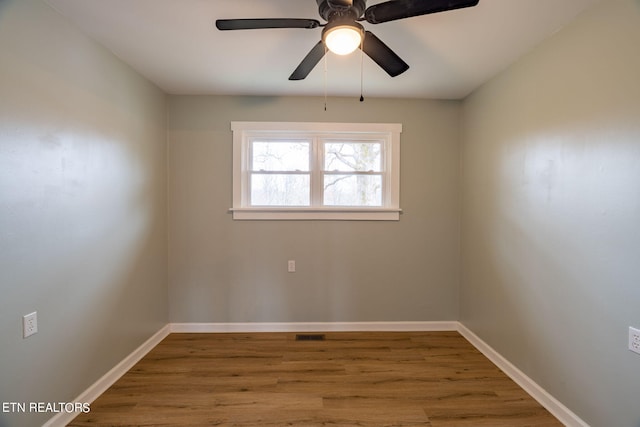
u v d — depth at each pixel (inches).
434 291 113.2
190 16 63.8
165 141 107.3
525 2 58.3
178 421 64.2
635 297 51.1
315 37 71.9
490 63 83.6
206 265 110.3
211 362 88.8
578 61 61.8
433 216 112.7
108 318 77.6
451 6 46.3
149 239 97.2
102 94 75.2
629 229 51.9
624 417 53.0
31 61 55.8
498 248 89.0
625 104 52.5
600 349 57.1
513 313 82.0
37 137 57.1
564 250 65.2
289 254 111.3
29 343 55.7
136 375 81.9
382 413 66.9
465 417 65.9
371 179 114.8
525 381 76.6
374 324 112.4
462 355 94.1
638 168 50.5
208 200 110.0
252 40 73.2
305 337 106.7
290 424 63.4
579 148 61.5
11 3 52.1
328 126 110.1
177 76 93.5
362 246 112.0
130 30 68.8
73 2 58.7
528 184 76.5
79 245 67.7
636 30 50.8
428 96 109.3
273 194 113.9
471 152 104.7
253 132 111.6
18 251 53.5
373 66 86.4
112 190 79.3
